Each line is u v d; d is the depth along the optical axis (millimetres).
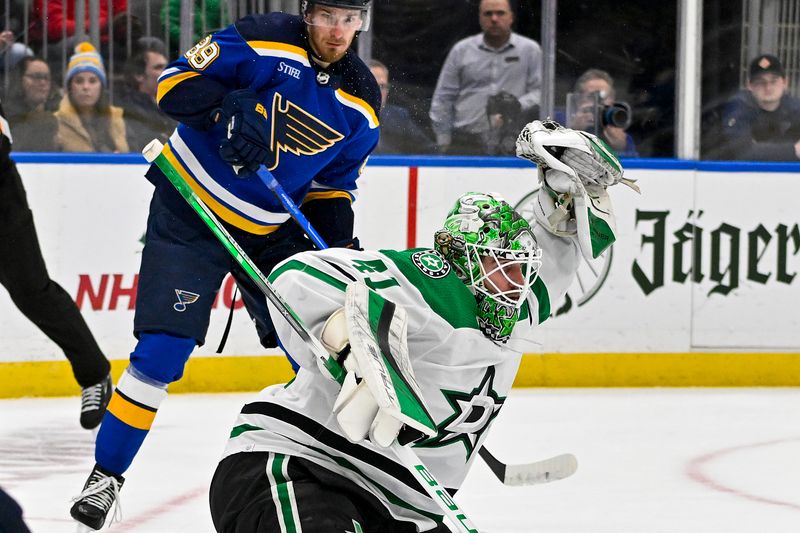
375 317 5648
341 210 9773
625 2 17609
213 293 9125
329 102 9062
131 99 16328
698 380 17594
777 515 10688
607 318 17297
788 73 18016
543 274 6668
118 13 16156
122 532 9633
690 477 12086
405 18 17094
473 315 6039
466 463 6406
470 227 6062
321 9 8633
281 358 16469
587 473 12109
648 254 17391
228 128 8617
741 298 17688
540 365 17125
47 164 15641
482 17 17250
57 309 11594
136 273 15969
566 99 17656
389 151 17281
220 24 16438
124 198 15883
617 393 16891
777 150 18078
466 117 17422
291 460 6039
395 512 6160
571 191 6613
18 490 10984
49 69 16031
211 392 16234
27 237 11289
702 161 17625
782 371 17828
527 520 10258
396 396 5430
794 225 17797
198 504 10562
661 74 17844
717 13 17875
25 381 15641
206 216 7496
